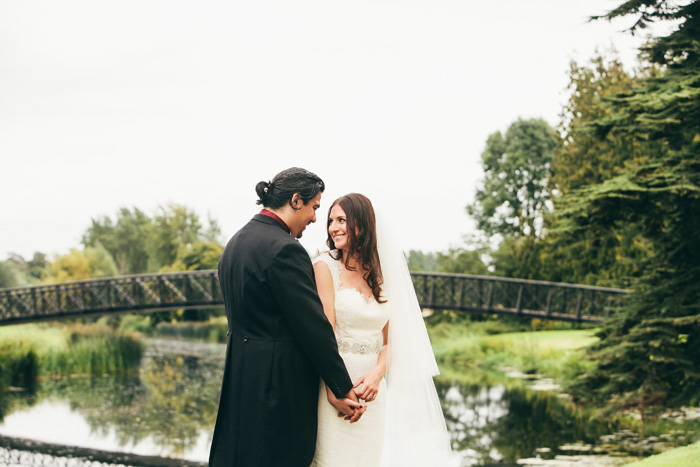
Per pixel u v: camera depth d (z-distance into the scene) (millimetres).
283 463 2467
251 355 2512
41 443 10391
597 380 10898
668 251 10281
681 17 9664
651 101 9156
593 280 22859
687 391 9539
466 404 13852
